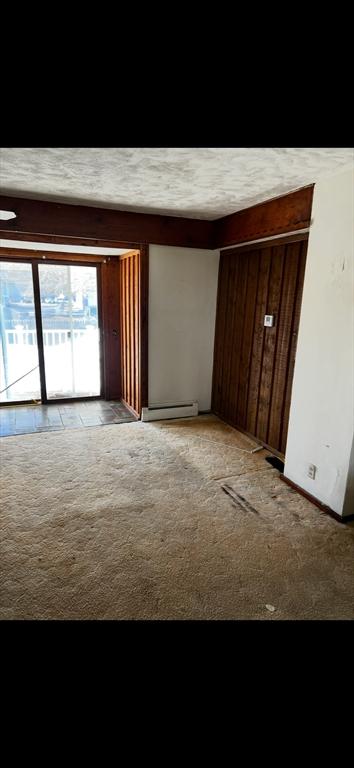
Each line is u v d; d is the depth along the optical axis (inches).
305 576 77.9
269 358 136.0
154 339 161.9
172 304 161.6
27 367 186.5
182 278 160.9
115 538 87.7
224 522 95.5
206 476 119.3
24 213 121.3
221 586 74.1
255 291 141.4
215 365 176.7
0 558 79.9
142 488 110.5
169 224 147.1
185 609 67.6
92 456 130.9
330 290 95.0
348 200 87.9
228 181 98.1
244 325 150.4
